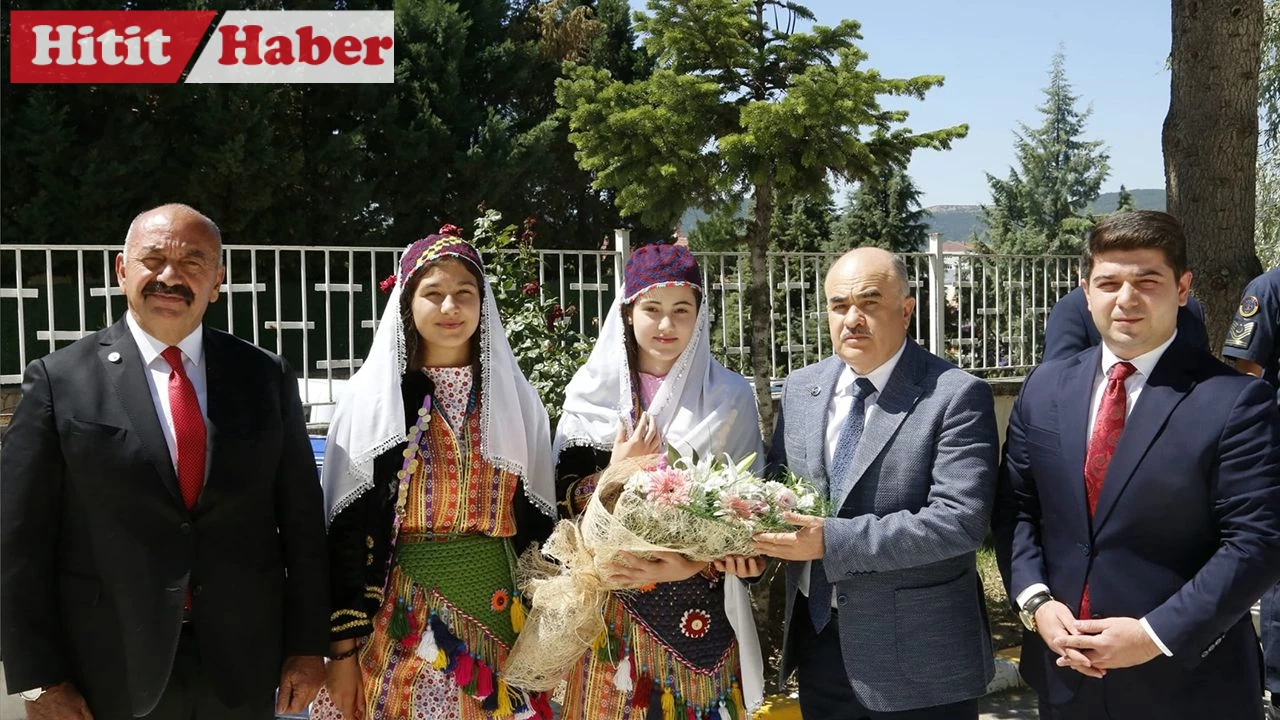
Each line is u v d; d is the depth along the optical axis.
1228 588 2.29
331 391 6.20
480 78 17.58
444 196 16.59
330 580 2.76
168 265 2.48
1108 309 2.48
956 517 2.57
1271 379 3.93
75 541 2.42
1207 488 2.39
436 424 2.87
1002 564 2.74
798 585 2.89
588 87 5.29
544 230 19.19
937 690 2.65
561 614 2.72
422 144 15.70
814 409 2.92
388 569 2.82
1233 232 5.26
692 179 5.11
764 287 5.43
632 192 5.29
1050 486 2.61
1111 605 2.46
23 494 2.36
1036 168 35.53
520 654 2.79
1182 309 3.84
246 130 14.09
